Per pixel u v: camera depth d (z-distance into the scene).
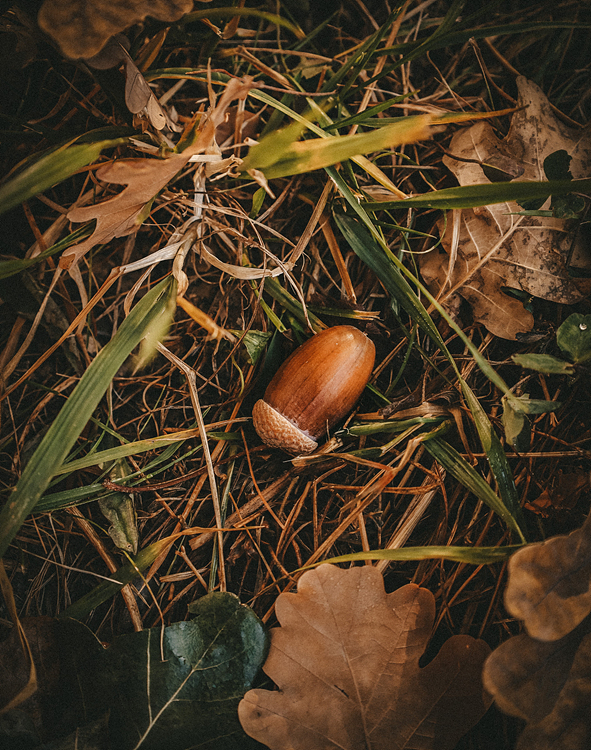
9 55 0.15
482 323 0.16
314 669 0.14
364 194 0.16
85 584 0.16
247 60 0.16
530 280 0.16
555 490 0.16
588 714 0.13
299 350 0.15
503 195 0.14
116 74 0.14
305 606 0.14
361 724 0.14
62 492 0.15
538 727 0.13
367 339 0.16
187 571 0.16
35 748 0.13
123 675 0.14
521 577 0.13
